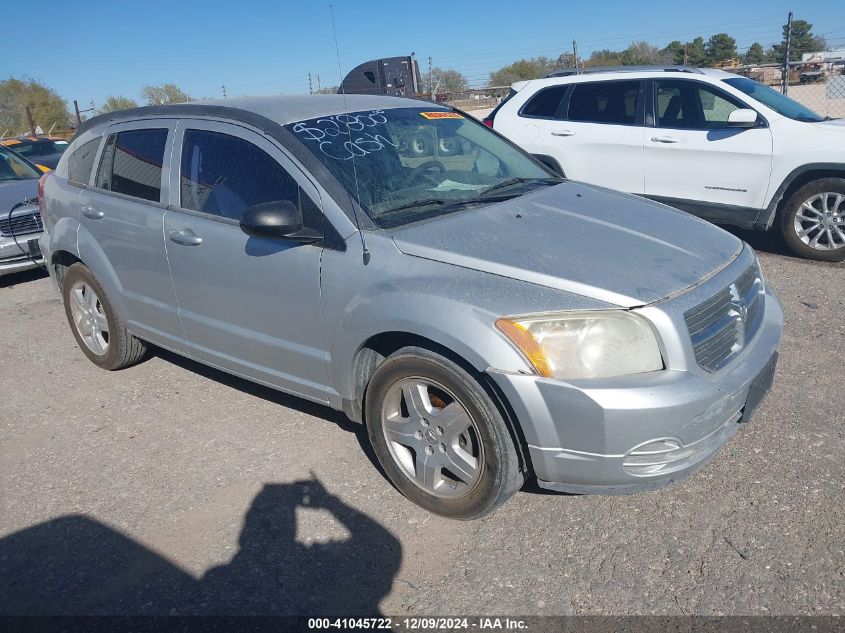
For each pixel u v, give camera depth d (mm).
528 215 3391
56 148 17281
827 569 2652
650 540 2887
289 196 3391
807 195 6488
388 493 3320
